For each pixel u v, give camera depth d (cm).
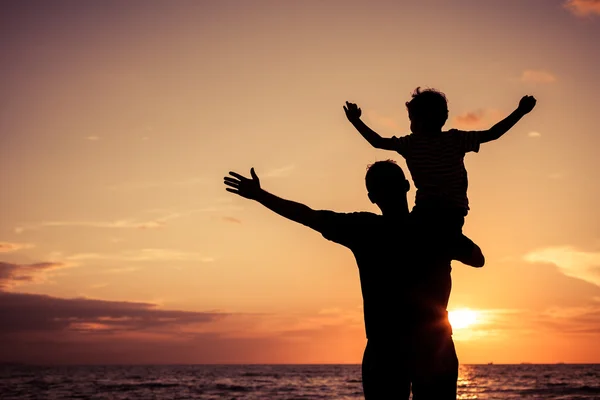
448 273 306
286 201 309
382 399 293
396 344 292
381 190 309
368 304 299
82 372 14912
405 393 296
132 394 5403
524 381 8019
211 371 15625
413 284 295
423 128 363
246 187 309
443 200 343
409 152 359
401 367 293
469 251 312
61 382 8131
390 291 295
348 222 304
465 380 8462
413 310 293
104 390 6022
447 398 288
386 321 294
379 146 368
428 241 304
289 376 10912
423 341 290
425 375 288
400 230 304
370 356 296
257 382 8138
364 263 302
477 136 359
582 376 9969
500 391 5781
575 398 4803
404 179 313
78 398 4853
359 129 377
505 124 361
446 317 297
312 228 309
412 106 367
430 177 349
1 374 13062
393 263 298
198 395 5222
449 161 352
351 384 7388
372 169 313
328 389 6194
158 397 4975
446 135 361
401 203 311
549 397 4903
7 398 4875
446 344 292
